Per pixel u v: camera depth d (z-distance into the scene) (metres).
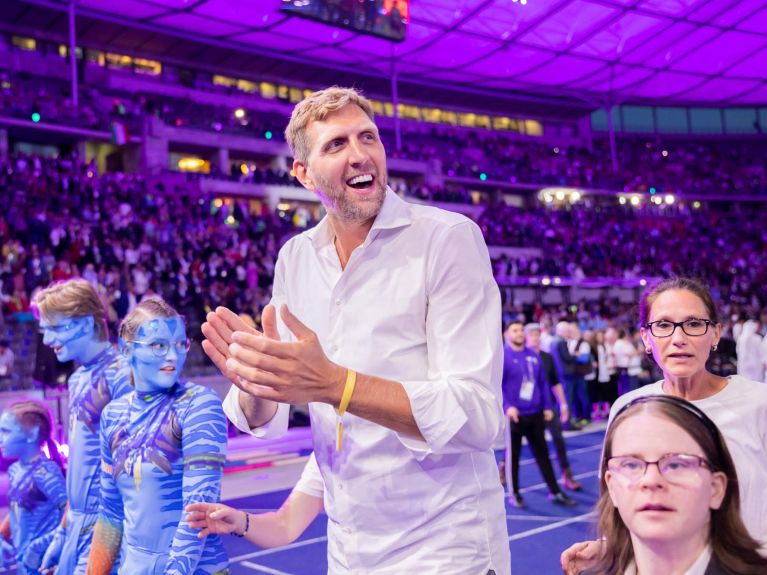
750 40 40.56
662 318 2.82
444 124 45.00
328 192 2.02
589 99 47.03
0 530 3.68
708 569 1.30
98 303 3.22
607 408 16.69
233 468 10.91
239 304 18.00
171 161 32.78
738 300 34.56
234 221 24.73
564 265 33.56
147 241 19.80
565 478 8.59
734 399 2.74
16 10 29.75
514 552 6.32
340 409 1.74
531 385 7.88
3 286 15.01
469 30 36.44
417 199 34.56
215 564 2.57
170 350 2.68
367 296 2.08
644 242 40.91
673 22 37.59
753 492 2.59
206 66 36.72
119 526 2.79
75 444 3.08
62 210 20.39
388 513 2.06
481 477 2.12
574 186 43.91
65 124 27.52
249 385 1.66
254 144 33.03
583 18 36.62
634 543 1.37
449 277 2.01
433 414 1.80
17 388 13.73
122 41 33.66
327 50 36.78
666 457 1.28
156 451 2.61
